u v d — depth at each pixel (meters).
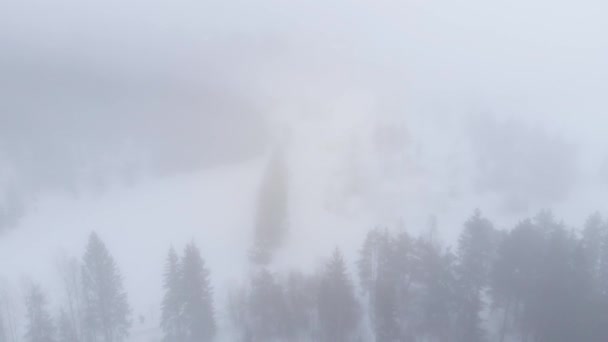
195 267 30.02
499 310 30.95
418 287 30.67
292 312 30.16
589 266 28.64
